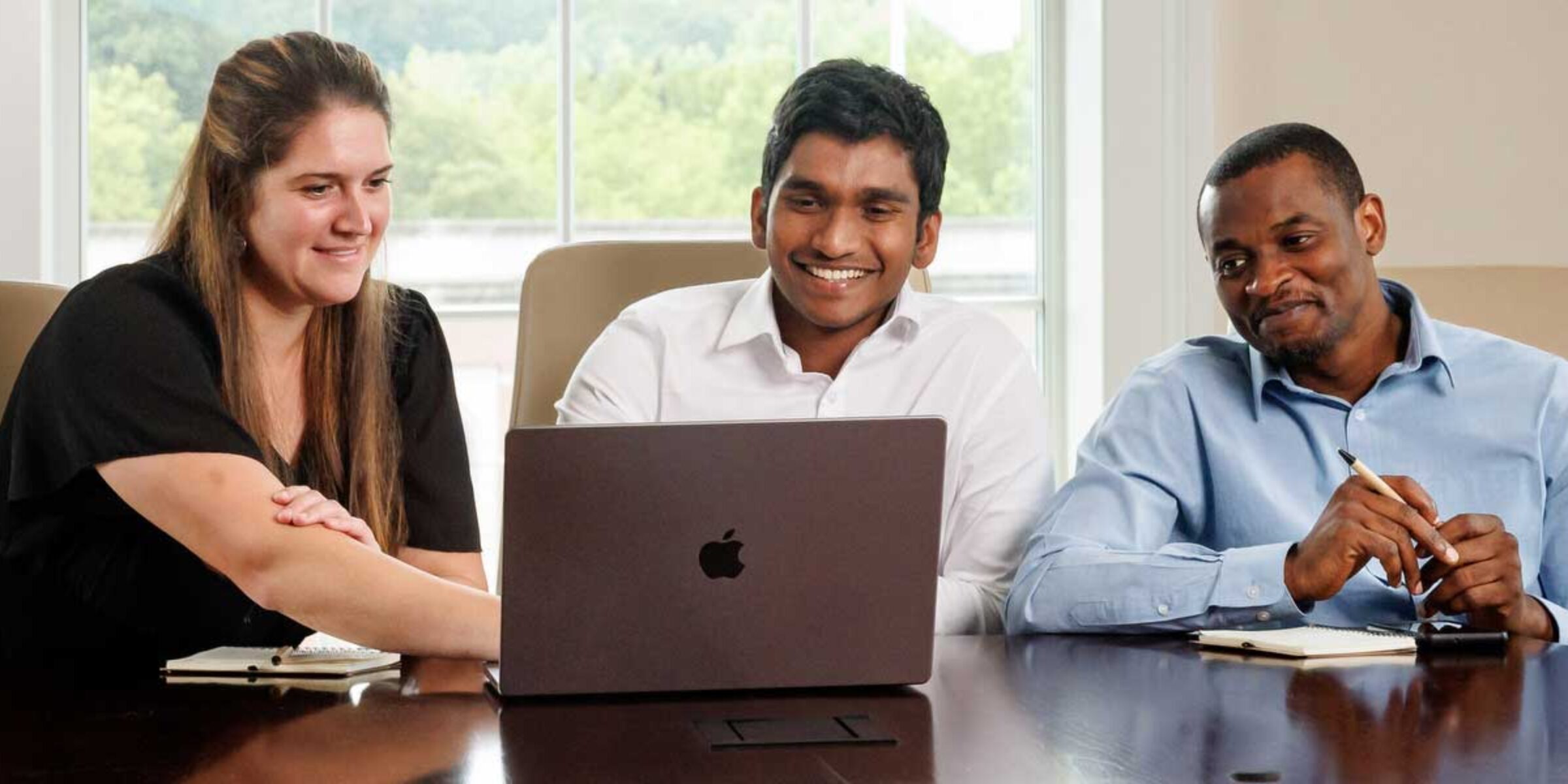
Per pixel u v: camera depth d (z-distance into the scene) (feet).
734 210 9.94
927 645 4.26
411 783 3.31
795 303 6.29
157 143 9.32
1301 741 3.60
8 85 8.72
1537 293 7.30
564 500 4.04
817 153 6.08
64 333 5.26
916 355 6.59
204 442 5.07
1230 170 5.95
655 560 4.12
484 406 9.66
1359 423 6.11
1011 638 5.21
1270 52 9.91
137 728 3.81
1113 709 3.97
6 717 3.92
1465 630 4.95
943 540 6.50
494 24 9.62
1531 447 6.04
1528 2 10.09
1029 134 10.25
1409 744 3.56
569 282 7.06
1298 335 5.92
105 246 9.29
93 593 5.38
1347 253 5.89
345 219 5.44
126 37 9.27
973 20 10.15
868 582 4.23
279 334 5.74
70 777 3.34
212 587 5.41
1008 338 6.75
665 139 9.86
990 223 10.24
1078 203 10.08
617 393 6.54
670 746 3.63
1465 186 10.09
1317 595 5.11
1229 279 6.02
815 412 6.56
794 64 9.95
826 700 4.13
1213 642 4.95
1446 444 6.07
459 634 4.69
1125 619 5.29
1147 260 9.84
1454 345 6.23
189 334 5.35
